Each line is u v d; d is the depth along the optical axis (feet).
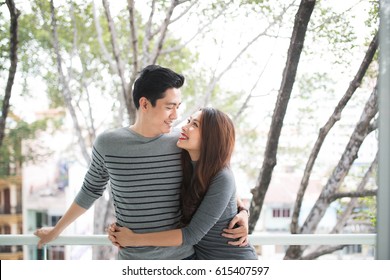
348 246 13.35
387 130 4.28
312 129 12.19
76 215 3.74
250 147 13.28
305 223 12.39
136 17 12.07
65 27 12.31
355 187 12.59
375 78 10.23
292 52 9.95
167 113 3.28
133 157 3.32
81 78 13.12
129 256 3.51
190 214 3.38
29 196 14.92
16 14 10.69
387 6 4.29
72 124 14.30
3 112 12.09
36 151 14.19
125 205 3.40
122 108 13.26
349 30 9.71
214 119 3.22
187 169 3.39
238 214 3.50
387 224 4.23
